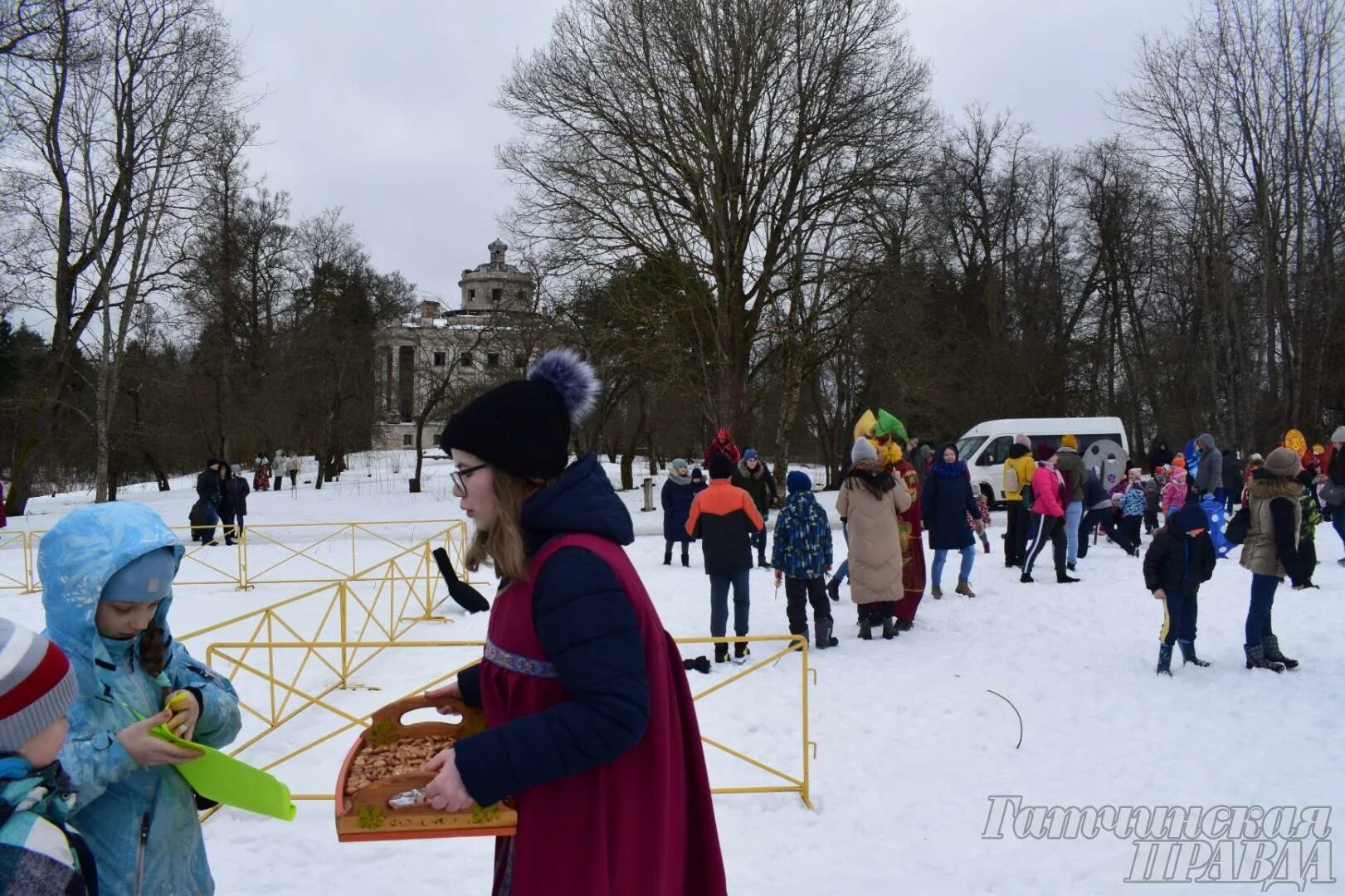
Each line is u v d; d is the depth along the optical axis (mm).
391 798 1963
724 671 7797
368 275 47188
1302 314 27781
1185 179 28188
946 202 36875
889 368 24969
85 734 2107
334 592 12828
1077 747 5883
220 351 33688
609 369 24578
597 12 23562
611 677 1802
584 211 23219
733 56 22984
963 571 11188
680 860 2037
